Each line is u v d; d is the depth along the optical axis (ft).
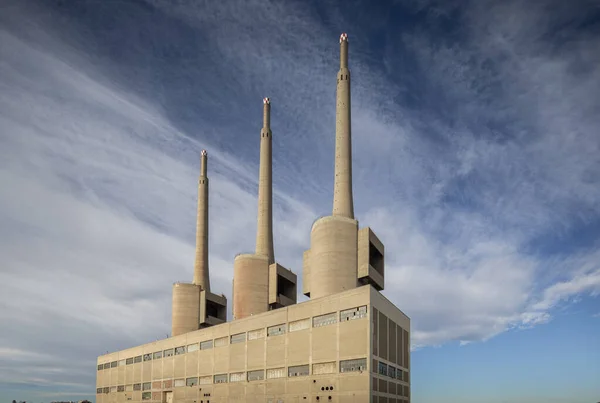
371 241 268.00
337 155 294.87
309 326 236.22
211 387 295.89
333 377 217.36
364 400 201.67
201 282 417.49
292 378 237.66
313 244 271.28
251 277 336.29
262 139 385.70
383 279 281.74
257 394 257.14
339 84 308.81
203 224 434.71
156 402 352.69
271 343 256.11
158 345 365.40
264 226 364.79
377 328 218.59
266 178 376.27
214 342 302.86
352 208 285.43
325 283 257.55
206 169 453.58
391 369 238.27
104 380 442.50
